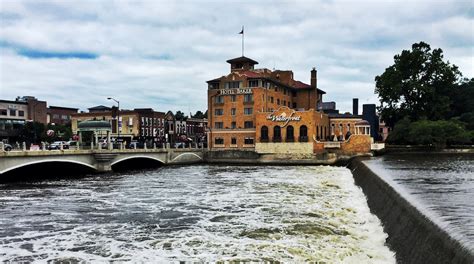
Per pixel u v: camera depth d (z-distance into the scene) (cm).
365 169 4450
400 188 2611
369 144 8112
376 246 1892
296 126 8469
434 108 9438
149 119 11200
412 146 9294
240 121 9156
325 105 12131
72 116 11375
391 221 2108
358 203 3083
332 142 8269
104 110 12188
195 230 2297
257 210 2842
